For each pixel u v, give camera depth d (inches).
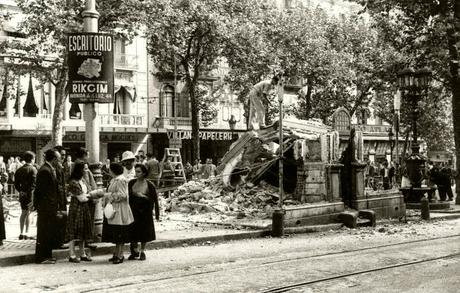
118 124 1760.6
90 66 507.8
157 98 1886.1
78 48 509.0
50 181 461.4
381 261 469.4
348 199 796.0
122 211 455.8
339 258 484.1
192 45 1653.5
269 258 482.3
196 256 494.3
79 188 461.7
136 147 1822.1
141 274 410.0
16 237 581.9
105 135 1739.7
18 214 853.2
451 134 2068.2
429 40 1116.5
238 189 858.8
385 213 839.1
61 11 1107.3
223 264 451.8
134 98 1820.9
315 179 785.6
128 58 1803.6
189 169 1381.6
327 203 746.2
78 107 1685.5
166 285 370.6
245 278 394.6
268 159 852.6
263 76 1684.3
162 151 1888.5
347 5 2481.5
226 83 1820.9
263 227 657.0
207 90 1888.5
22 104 1556.3
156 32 1250.6
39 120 1581.0
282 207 663.1
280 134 661.9
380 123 2536.9
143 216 470.9
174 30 1396.4
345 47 1939.0
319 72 1827.0
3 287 366.9
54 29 1124.5
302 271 422.6
